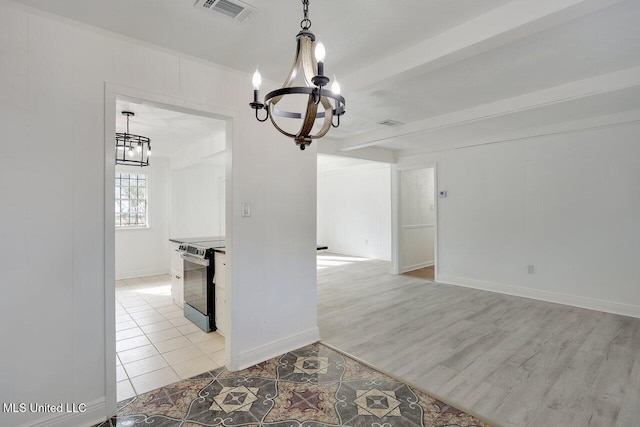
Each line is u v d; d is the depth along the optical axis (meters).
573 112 3.77
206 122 3.99
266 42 2.20
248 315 2.69
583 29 2.08
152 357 2.85
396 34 2.14
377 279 5.93
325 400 2.18
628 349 2.91
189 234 6.76
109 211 2.06
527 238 4.63
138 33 2.07
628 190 3.81
